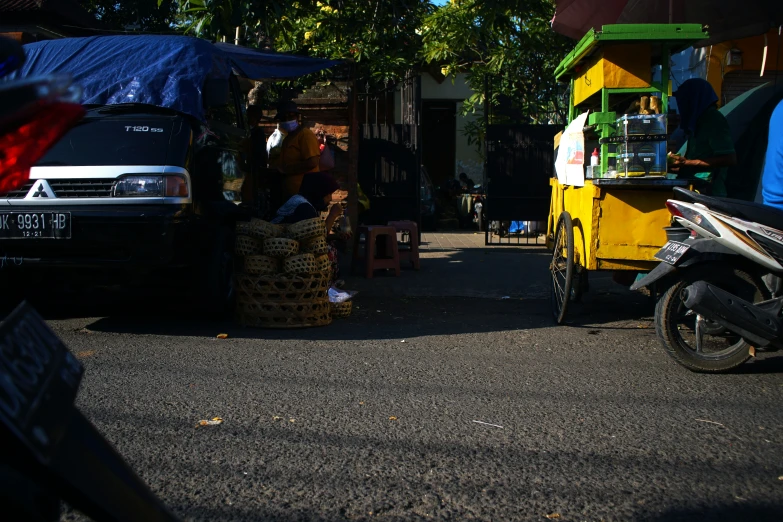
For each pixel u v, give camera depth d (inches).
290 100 347.6
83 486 54.7
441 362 193.5
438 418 149.4
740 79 404.2
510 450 132.9
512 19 497.4
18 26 529.7
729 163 225.9
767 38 387.5
